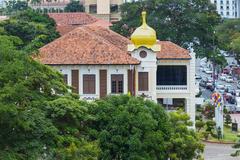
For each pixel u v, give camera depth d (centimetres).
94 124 11788
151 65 17462
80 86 17025
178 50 18775
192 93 18662
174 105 18925
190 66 18650
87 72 17025
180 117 13000
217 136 19550
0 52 10025
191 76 18650
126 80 17125
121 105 12025
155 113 12375
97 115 11788
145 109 12069
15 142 9881
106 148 11594
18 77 9888
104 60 17038
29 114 10100
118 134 11681
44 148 10112
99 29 19350
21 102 10119
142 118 11819
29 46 11006
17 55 10275
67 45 17388
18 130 9862
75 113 10831
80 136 11038
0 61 10006
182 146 12362
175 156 12256
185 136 12681
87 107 11562
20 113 9788
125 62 17025
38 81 10781
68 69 16988
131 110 11988
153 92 17500
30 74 10562
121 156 11681
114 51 17275
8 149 9738
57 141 10244
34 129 10100
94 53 17188
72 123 10888
